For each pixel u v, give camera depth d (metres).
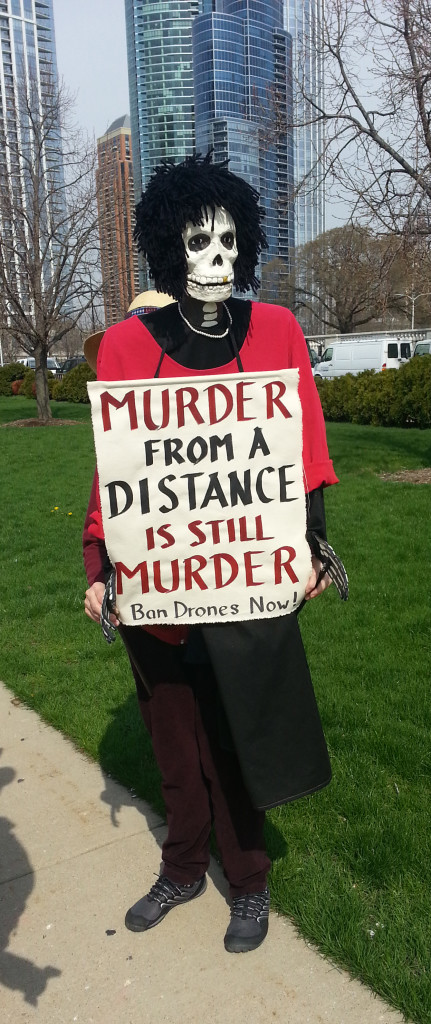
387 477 9.98
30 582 5.86
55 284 19.06
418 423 15.75
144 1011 1.95
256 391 1.75
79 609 5.20
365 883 2.34
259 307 1.92
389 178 9.77
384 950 2.05
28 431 17.59
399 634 4.33
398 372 16.28
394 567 5.68
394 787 2.83
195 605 1.84
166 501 1.79
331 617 4.64
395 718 3.32
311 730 1.91
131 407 1.75
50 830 2.73
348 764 2.99
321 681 3.73
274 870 2.39
